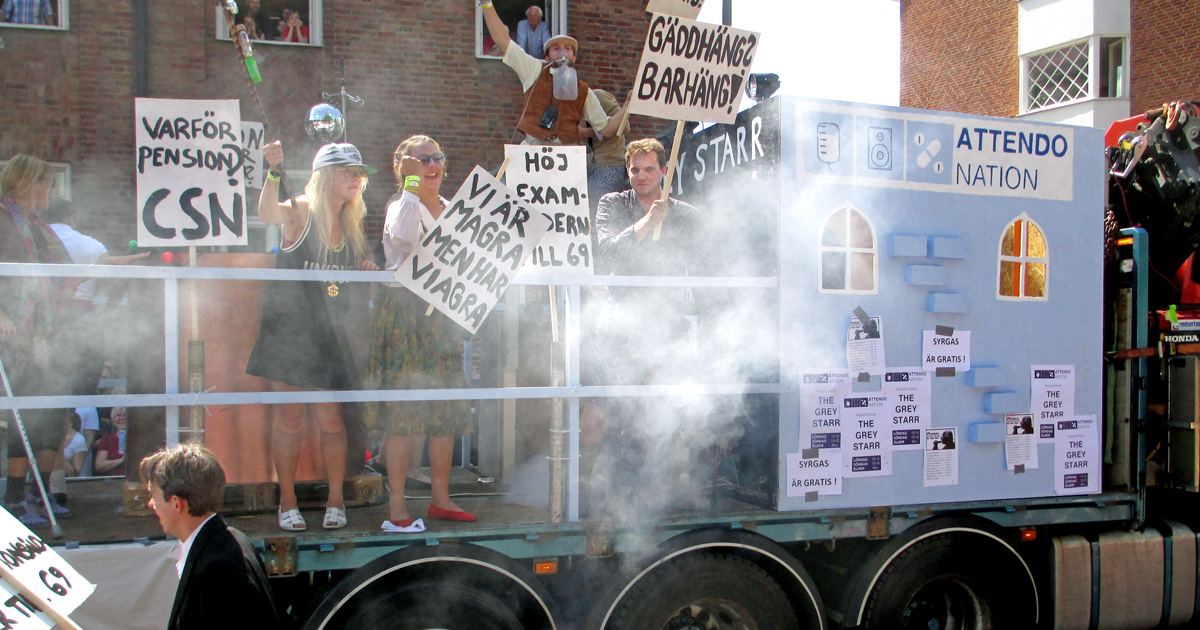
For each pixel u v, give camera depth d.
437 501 3.67
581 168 3.82
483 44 9.47
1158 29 16.23
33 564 2.14
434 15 9.30
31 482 3.91
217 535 2.66
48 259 4.08
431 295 3.46
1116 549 4.61
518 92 9.60
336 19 9.00
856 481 4.01
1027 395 4.38
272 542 3.25
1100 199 4.63
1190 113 5.01
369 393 3.35
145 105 3.33
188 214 3.35
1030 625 4.40
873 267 4.08
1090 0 16.69
